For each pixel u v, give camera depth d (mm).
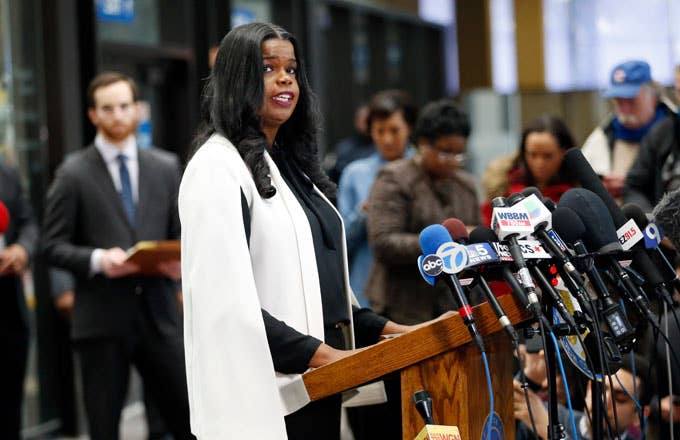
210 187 2863
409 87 13281
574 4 13664
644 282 2887
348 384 2645
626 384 3721
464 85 14406
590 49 13523
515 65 14227
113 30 8148
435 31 13883
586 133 12602
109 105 5691
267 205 2945
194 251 2836
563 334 2588
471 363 2600
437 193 5266
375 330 3254
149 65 8672
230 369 2744
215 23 9273
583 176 3018
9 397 5891
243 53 2990
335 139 11672
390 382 4008
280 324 2838
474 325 2469
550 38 13914
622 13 13117
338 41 11641
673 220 3195
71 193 5629
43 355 7289
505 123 13086
